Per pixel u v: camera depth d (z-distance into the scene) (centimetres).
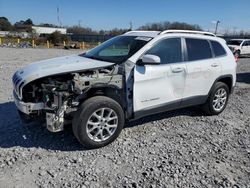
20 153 418
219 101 632
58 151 431
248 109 714
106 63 468
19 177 359
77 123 420
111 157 421
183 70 531
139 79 472
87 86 428
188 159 426
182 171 390
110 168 391
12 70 1149
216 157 437
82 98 443
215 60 599
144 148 456
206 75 578
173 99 530
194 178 375
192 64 549
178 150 454
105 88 456
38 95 436
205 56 585
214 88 605
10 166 383
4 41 4309
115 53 511
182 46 543
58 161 402
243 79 1198
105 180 362
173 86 523
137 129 532
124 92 469
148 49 492
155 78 491
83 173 375
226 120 614
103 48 549
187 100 557
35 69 446
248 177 385
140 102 485
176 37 538
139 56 480
